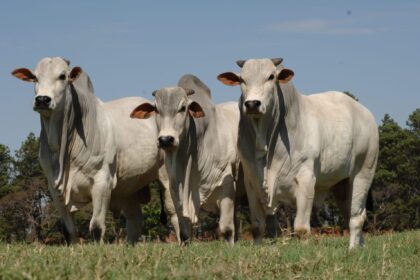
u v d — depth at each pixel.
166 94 11.13
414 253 11.16
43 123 11.90
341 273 8.26
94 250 8.81
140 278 6.82
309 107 11.66
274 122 11.01
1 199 40.41
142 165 13.26
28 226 39.00
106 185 12.40
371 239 13.94
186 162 11.59
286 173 11.20
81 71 11.76
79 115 12.09
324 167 11.71
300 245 9.83
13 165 45.94
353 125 12.26
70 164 12.10
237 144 11.31
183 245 10.07
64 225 12.23
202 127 11.73
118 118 13.02
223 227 12.01
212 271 7.55
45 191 40.56
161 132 10.99
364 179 12.71
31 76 11.83
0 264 7.41
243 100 10.91
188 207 11.73
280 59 11.09
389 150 47.91
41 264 7.13
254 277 7.64
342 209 12.94
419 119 53.72
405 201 45.97
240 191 12.78
